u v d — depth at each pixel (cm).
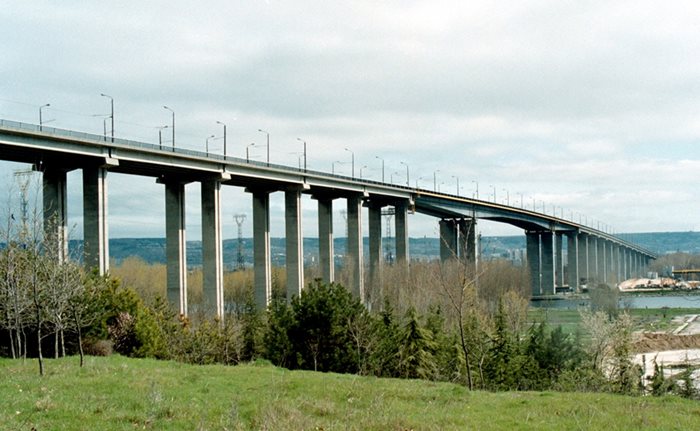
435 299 7269
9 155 5444
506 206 14388
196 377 2741
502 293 9475
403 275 9425
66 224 5831
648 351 8394
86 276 4031
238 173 7400
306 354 3794
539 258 17025
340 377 3020
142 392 2252
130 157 5984
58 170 5784
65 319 3347
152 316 4569
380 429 1836
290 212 8538
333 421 1945
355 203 9812
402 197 10850
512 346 4900
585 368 4778
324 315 3769
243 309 8969
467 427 1931
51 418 1806
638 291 17938
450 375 4356
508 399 2594
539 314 10825
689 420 2236
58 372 2702
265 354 3969
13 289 3128
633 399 2814
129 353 4200
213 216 7150
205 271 7181
